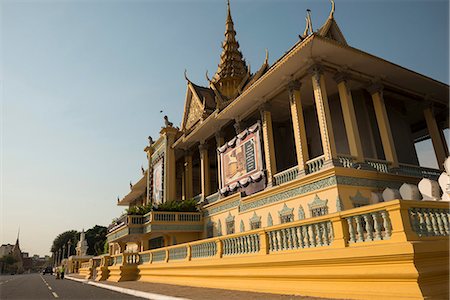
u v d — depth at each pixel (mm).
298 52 15000
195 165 32344
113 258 27188
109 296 14523
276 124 23438
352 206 13516
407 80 17812
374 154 17531
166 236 24719
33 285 28125
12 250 148250
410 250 6418
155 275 20094
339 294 7793
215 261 13273
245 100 19641
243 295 10078
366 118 18188
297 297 8672
